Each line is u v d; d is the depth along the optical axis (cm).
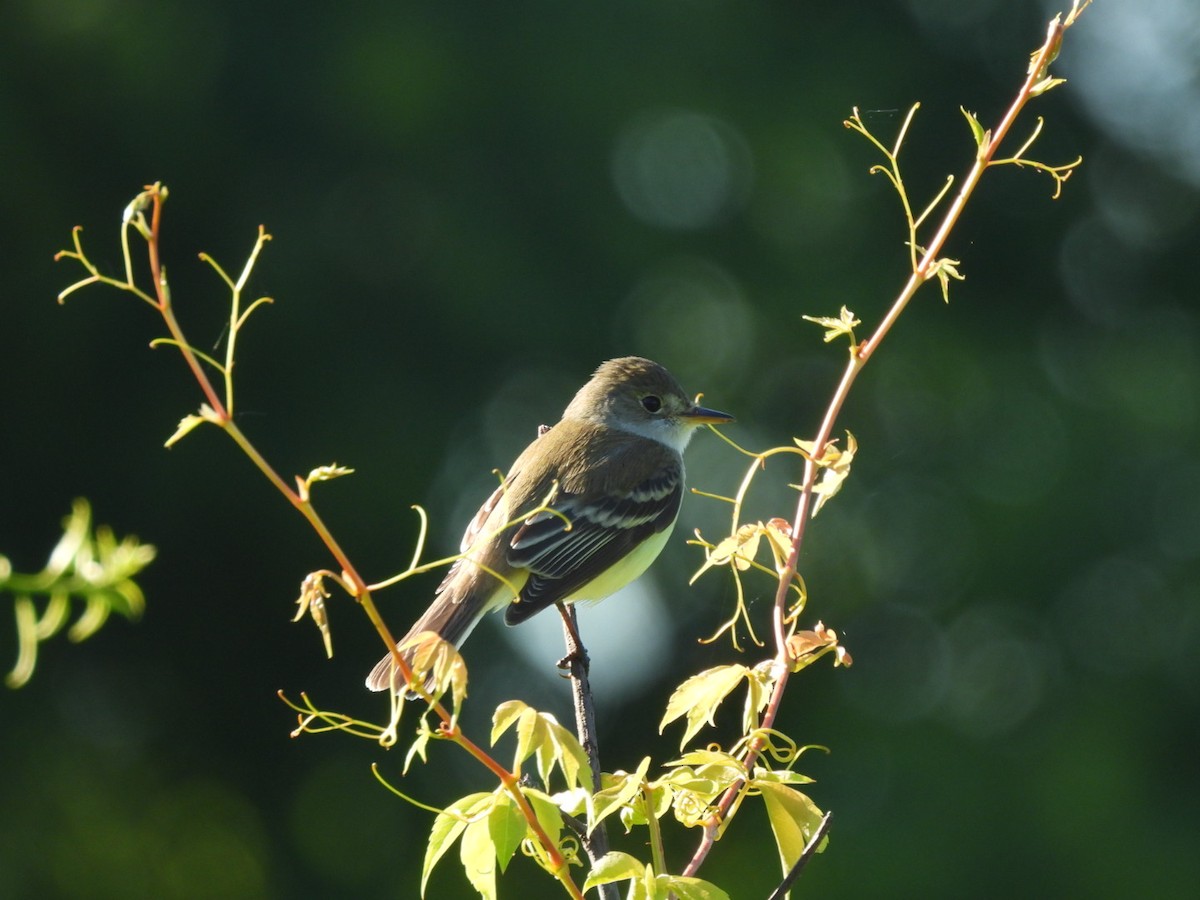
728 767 407
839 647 431
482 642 1627
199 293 1611
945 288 436
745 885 1480
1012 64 1789
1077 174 1814
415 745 375
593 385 884
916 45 1770
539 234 1628
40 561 1614
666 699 1644
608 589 809
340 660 1697
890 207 1747
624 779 414
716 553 448
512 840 386
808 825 412
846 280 1712
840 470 442
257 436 1598
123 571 410
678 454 875
